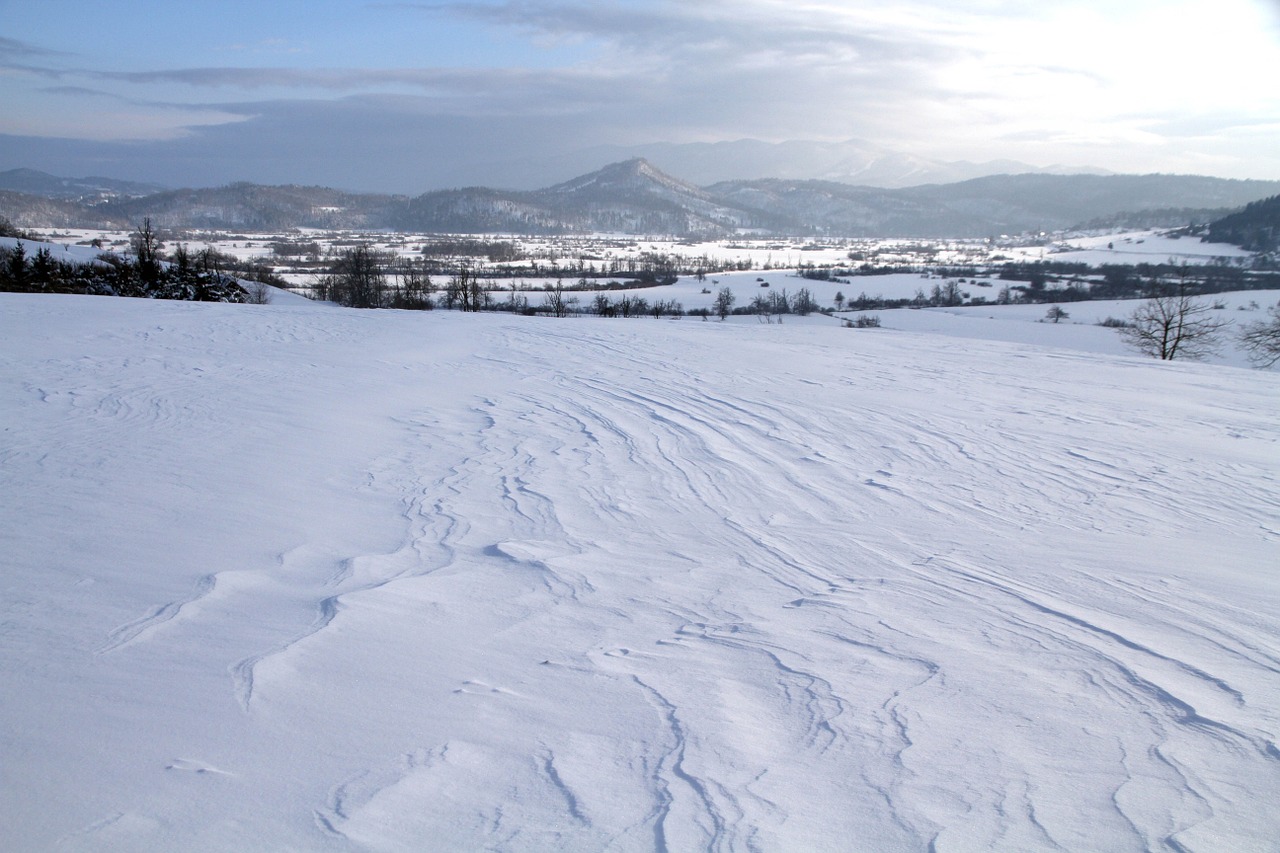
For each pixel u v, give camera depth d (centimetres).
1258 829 211
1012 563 454
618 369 1313
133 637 314
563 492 609
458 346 1620
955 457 735
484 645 326
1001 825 212
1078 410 987
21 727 242
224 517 509
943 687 295
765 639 341
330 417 884
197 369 1188
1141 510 572
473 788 222
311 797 214
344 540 480
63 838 192
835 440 803
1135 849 202
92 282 3491
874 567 447
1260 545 491
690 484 638
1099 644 338
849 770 237
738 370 1316
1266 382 1253
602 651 325
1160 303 2730
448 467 684
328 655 306
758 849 199
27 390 961
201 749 235
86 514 493
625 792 223
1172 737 261
